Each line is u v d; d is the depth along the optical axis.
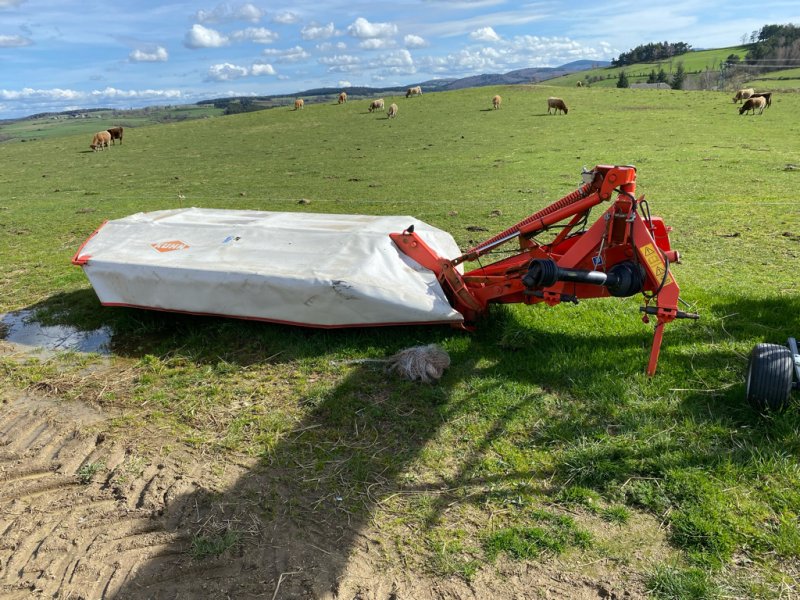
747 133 26.91
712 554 3.31
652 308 5.04
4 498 4.08
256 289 5.95
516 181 17.59
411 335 6.21
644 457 4.13
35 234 12.93
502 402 4.93
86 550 3.54
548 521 3.62
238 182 20.20
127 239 6.95
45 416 5.15
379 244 6.29
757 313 6.47
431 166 21.56
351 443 4.50
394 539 3.54
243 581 3.28
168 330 6.86
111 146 37.81
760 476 3.87
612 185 5.11
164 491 4.03
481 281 6.18
